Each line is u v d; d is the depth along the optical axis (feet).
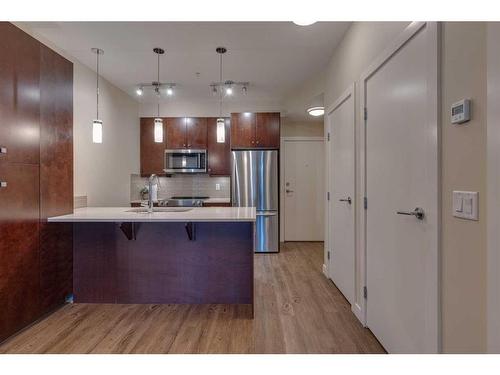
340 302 8.86
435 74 4.31
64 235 8.61
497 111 3.19
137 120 15.98
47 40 9.24
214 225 8.88
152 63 11.10
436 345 4.33
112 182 13.20
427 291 4.61
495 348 3.25
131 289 8.97
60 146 8.36
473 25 3.63
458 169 3.92
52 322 7.64
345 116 8.82
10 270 6.73
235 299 8.90
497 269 3.21
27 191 7.17
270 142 15.46
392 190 5.86
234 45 9.63
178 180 17.12
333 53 10.18
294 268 12.38
